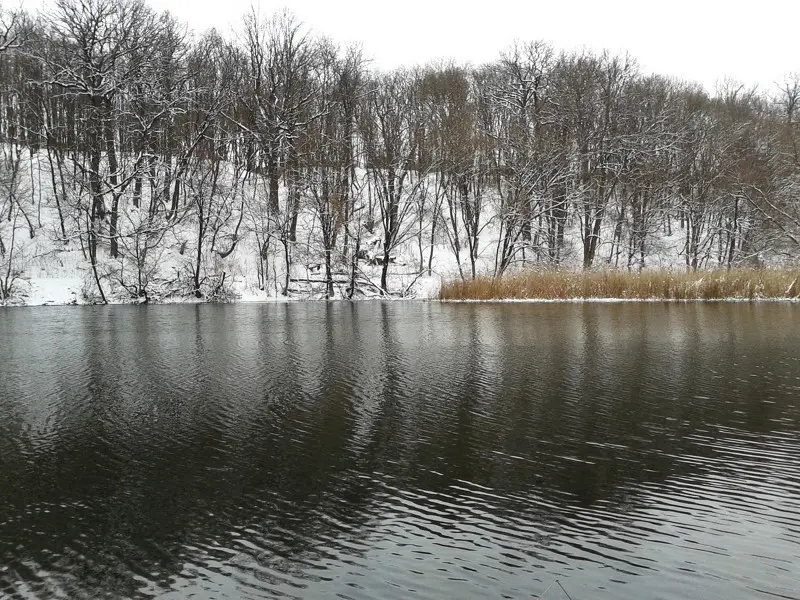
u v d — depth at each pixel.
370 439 10.41
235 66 46.28
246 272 40.97
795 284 36.22
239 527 7.27
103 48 39.12
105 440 10.40
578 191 41.59
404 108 47.06
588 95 45.75
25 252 37.88
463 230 47.91
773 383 14.21
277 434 10.68
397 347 19.42
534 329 23.47
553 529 7.17
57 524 7.38
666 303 34.41
